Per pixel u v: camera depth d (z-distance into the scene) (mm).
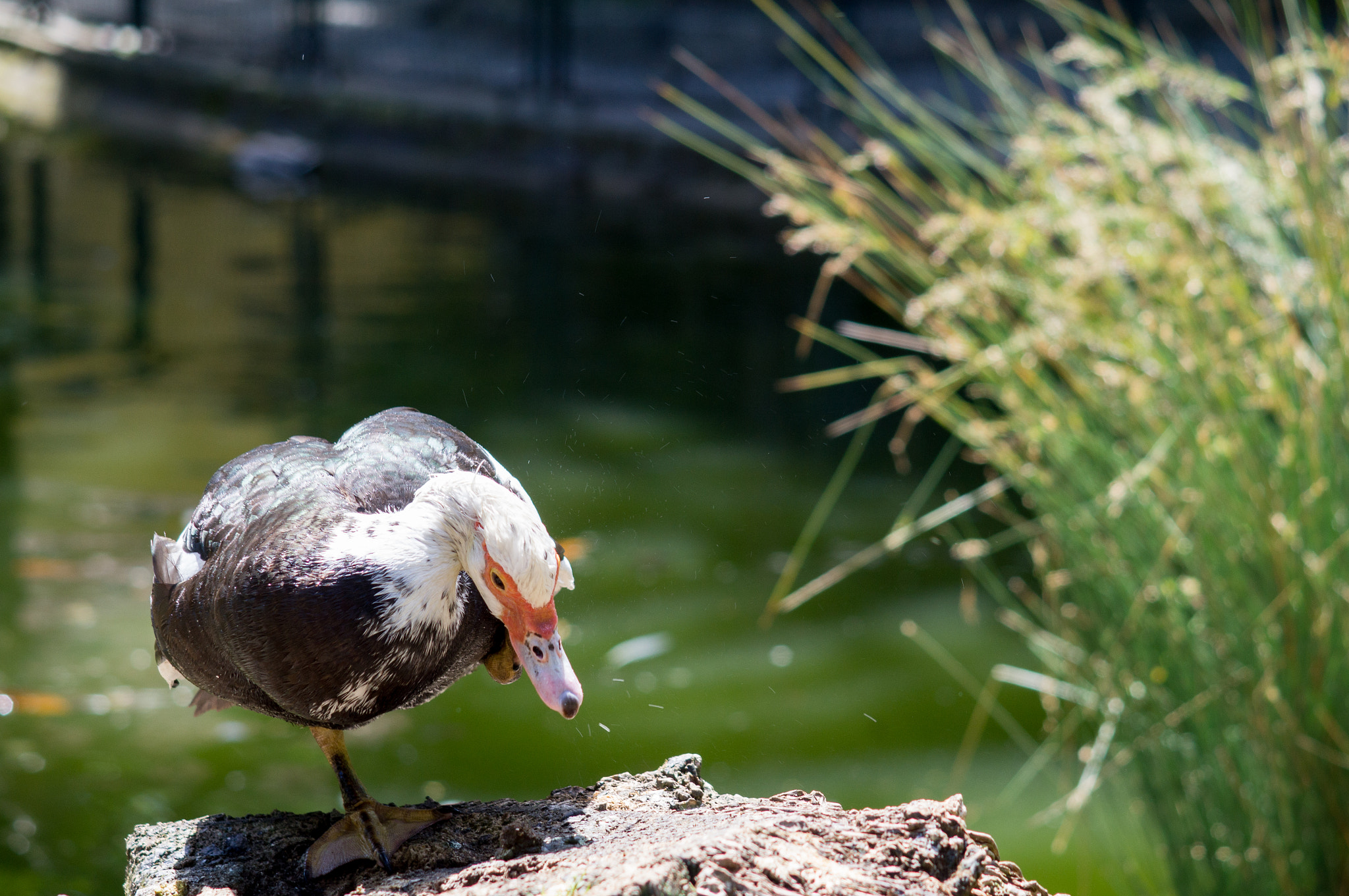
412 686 2635
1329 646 3457
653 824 2605
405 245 13000
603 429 8062
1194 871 3727
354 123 16734
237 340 10125
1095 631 3986
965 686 5488
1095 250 3807
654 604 6082
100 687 5605
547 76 17594
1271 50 4062
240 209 14742
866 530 6930
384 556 2510
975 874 2334
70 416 8461
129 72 19344
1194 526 3635
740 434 8086
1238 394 3650
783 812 2541
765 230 12961
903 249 4340
